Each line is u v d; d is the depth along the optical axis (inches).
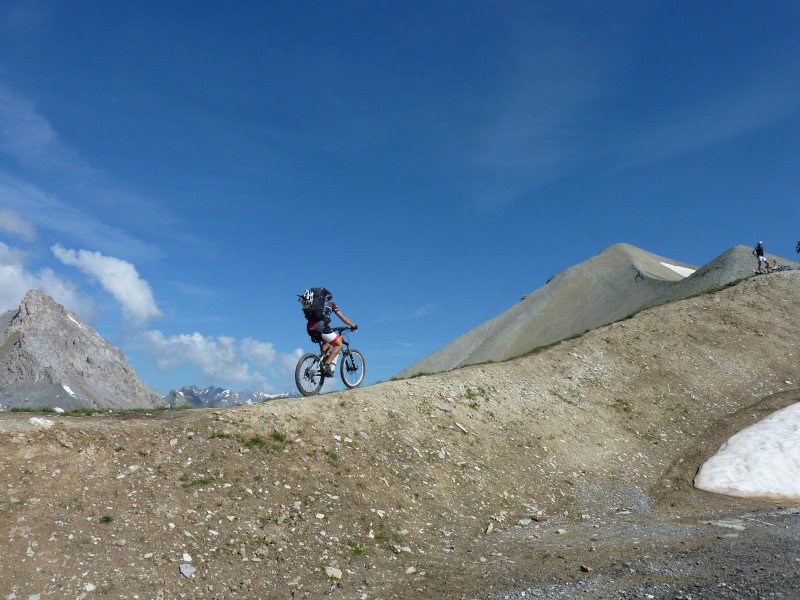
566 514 597.9
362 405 647.8
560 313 6097.4
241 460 500.7
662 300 4414.4
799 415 882.1
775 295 1464.1
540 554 459.5
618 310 5383.9
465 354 6284.5
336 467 538.3
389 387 713.0
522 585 390.9
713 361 1118.4
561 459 719.1
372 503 512.1
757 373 1104.2
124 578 355.3
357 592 390.0
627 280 5959.6
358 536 465.7
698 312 1323.8
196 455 490.6
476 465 637.3
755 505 627.8
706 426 916.0
